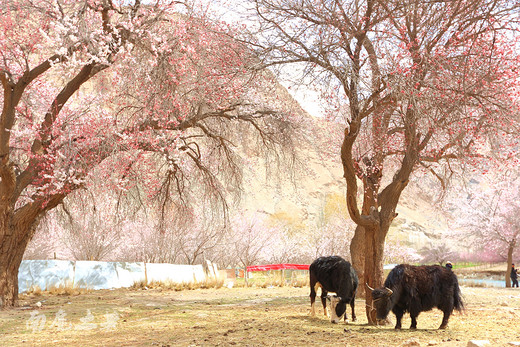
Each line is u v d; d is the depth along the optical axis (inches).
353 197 475.2
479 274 1863.9
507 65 485.7
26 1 651.5
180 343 365.1
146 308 647.8
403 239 2524.6
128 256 1235.9
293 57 505.0
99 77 727.7
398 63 455.2
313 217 2418.8
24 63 730.2
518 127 495.2
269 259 1462.8
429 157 618.5
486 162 581.6
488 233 1517.0
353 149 683.4
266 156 948.0
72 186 690.8
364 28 492.1
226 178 943.7
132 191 855.1
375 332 385.1
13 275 674.2
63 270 921.5
